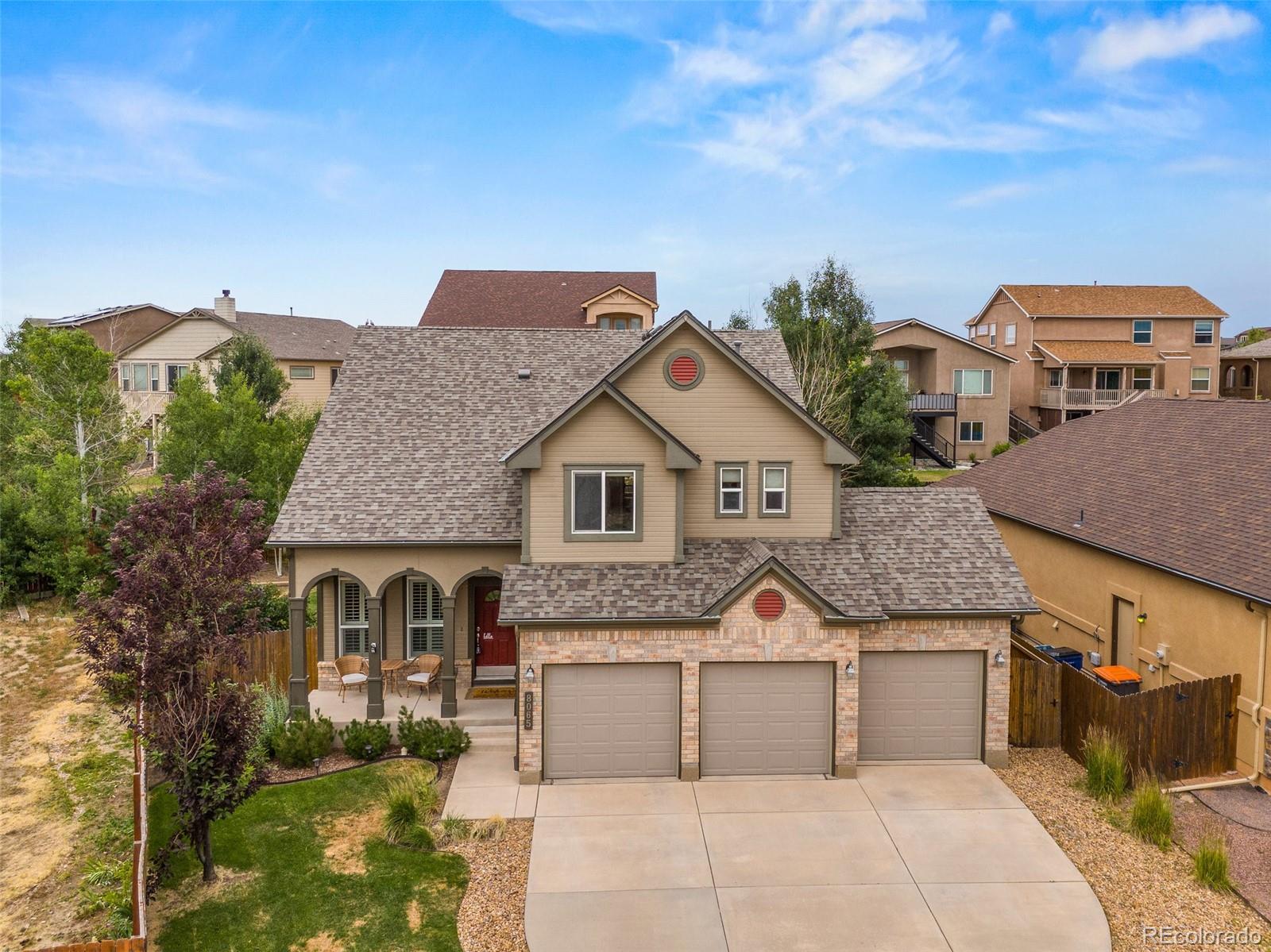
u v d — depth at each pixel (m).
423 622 21.30
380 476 20.61
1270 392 60.50
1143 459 23.52
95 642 12.57
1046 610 23.72
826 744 16.86
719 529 18.88
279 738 17.36
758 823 14.98
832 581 17.39
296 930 12.14
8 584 28.20
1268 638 15.68
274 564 33.69
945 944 11.67
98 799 16.27
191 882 13.34
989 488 28.48
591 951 11.56
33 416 33.19
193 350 49.53
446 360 24.30
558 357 24.72
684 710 16.59
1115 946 11.60
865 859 13.78
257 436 32.19
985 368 53.44
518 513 19.78
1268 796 15.48
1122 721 16.00
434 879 13.34
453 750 17.61
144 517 13.02
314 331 54.53
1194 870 13.12
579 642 16.47
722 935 11.90
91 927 12.41
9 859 14.25
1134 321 56.75
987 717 17.23
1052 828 14.73
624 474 17.83
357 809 15.64
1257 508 17.91
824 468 18.75
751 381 18.70
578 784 16.52
